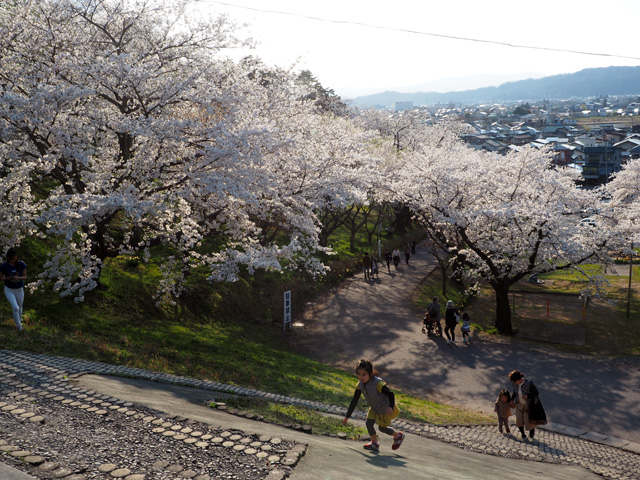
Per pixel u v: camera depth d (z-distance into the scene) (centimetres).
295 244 1769
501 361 2173
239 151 1551
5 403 684
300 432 786
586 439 1515
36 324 1348
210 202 1789
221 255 1859
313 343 2289
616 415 1688
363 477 517
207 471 516
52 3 1653
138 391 874
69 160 1531
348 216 4022
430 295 3328
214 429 662
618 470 1118
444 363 2128
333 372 1838
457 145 6788
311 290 3158
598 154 10494
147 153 1555
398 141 6806
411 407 1543
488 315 3081
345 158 2183
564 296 3619
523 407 1356
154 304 1934
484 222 2680
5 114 1388
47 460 500
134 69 1464
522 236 2572
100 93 1628
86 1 1709
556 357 2245
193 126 1484
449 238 3133
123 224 1772
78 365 1022
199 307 2147
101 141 1705
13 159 1480
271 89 2367
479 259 2748
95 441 575
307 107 2659
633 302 3412
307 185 2067
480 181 2709
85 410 696
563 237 2491
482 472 713
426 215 2905
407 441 938
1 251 1677
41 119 1400
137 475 480
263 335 2234
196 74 1597
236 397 1042
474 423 1502
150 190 1559
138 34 1841
